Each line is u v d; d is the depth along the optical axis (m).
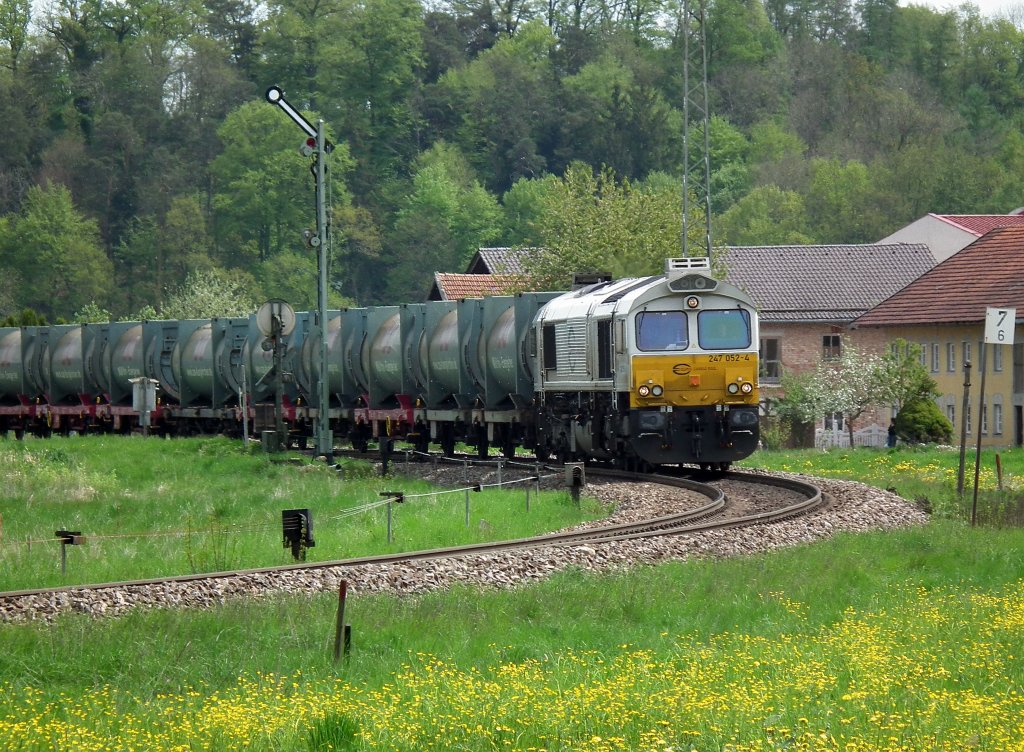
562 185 157.00
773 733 28.23
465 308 104.88
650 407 81.75
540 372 94.94
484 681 33.94
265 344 103.12
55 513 71.50
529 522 66.19
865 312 176.00
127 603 45.00
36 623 41.09
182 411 137.88
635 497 74.06
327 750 28.09
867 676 32.97
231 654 37.84
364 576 49.25
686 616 43.56
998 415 149.75
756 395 83.06
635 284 85.69
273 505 73.75
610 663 35.88
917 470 97.12
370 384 117.62
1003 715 29.20
